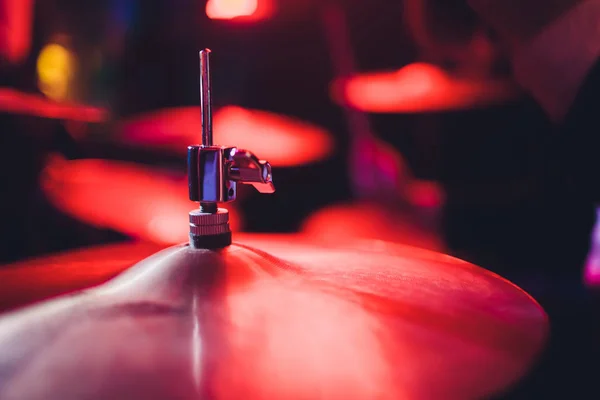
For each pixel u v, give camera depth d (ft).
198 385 1.51
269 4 6.39
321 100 6.43
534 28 4.01
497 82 5.03
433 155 5.35
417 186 5.29
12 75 4.66
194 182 1.88
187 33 6.96
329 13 6.20
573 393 3.24
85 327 1.65
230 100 6.75
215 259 1.83
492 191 5.03
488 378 1.56
